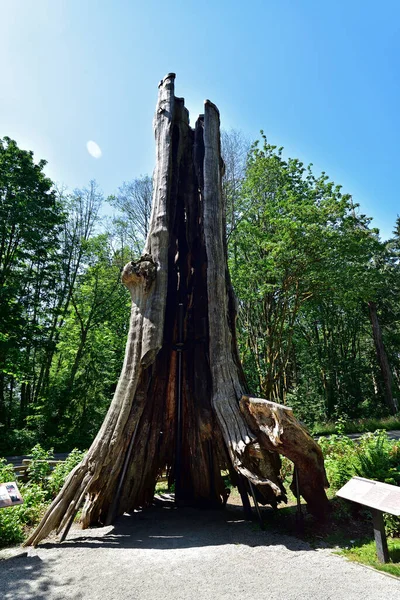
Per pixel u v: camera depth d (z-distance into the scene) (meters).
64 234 25.12
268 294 18.78
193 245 9.67
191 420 9.09
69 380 22.20
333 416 25.53
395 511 4.59
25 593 4.30
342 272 16.36
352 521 6.49
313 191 17.98
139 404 7.70
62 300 22.78
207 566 5.02
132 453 8.18
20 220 19.19
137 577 4.72
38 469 8.94
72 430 20.69
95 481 6.90
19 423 21.28
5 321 18.38
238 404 7.20
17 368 18.89
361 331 33.22
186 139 9.96
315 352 29.00
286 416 6.15
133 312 7.81
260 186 19.22
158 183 8.62
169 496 9.87
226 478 10.77
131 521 7.55
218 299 8.04
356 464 7.52
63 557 5.47
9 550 5.73
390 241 32.44
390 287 29.66
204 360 8.63
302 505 7.69
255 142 19.97
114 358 23.25
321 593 4.12
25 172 20.05
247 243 18.53
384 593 4.07
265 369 19.61
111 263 26.12
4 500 5.45
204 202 8.62
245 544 5.85
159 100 9.34
